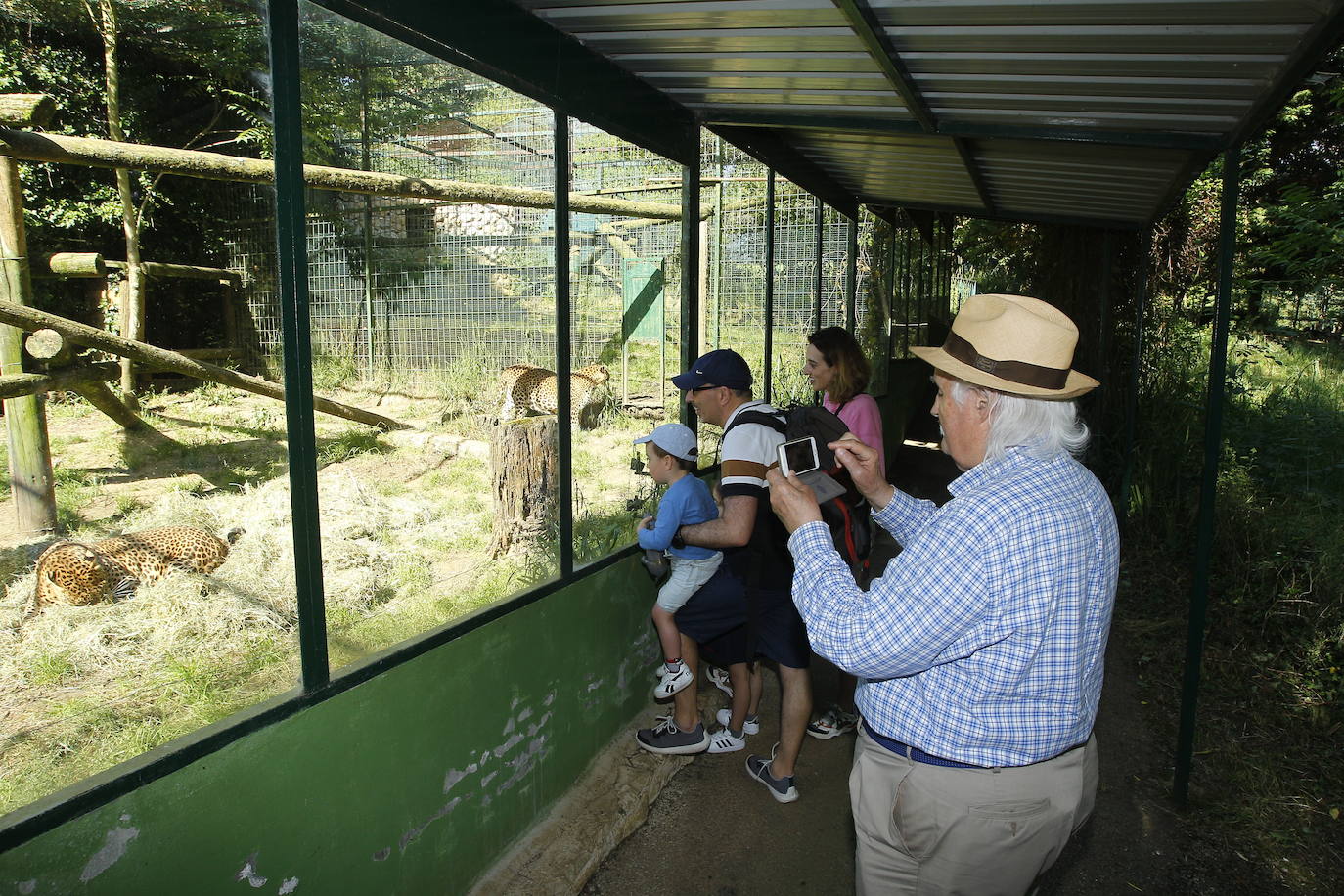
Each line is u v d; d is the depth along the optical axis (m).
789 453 2.05
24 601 2.39
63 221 3.30
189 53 3.79
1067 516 1.40
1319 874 2.84
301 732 1.75
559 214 2.65
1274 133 8.51
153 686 2.13
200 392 3.69
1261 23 1.90
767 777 3.17
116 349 3.07
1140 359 6.74
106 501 2.90
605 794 2.97
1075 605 1.41
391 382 4.66
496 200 4.14
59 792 1.32
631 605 3.38
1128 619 4.95
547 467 3.19
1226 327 2.97
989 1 1.94
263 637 2.38
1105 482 7.27
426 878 2.23
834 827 3.01
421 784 2.16
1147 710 3.96
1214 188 7.57
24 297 2.96
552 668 2.78
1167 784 3.37
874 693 1.61
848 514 2.81
